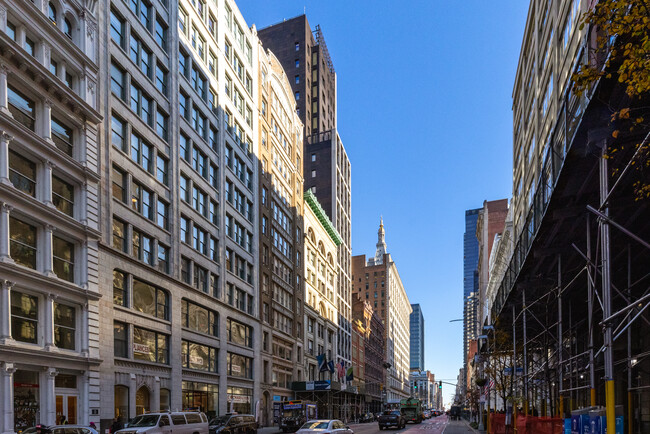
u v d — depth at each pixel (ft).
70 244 89.81
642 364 69.05
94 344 90.02
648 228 48.85
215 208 153.58
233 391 155.53
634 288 63.87
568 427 42.14
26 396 75.61
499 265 225.76
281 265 214.28
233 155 168.55
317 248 273.33
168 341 119.24
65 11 92.84
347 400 287.28
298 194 246.47
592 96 34.04
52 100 85.92
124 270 103.14
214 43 159.74
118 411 99.04
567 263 63.00
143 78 117.80
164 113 127.44
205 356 139.44
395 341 555.28
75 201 91.66
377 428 172.86
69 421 84.12
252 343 173.99
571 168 42.27
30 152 80.38
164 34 131.64
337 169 352.69
